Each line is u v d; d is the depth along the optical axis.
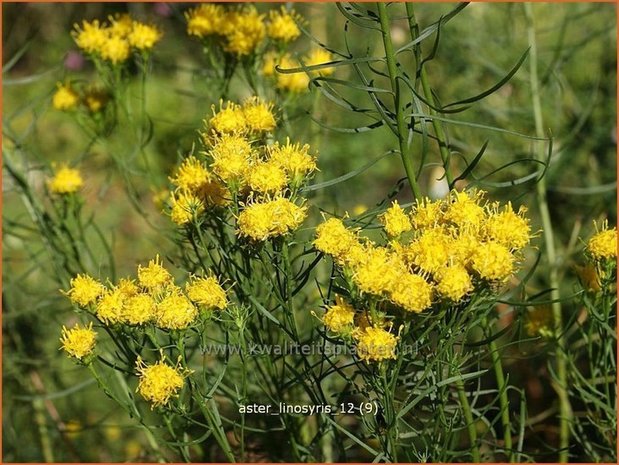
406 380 0.45
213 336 0.58
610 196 0.69
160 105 0.98
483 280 0.39
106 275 0.60
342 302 0.40
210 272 0.45
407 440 0.51
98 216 0.93
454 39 0.71
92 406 0.72
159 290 0.43
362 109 0.43
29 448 0.68
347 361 0.58
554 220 0.73
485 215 0.41
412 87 0.40
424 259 0.39
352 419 0.59
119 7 1.16
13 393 0.68
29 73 1.22
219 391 0.53
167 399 0.41
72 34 0.55
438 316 0.39
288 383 0.46
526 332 0.53
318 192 0.61
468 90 0.76
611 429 0.48
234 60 0.55
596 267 0.44
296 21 0.54
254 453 0.57
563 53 0.71
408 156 0.42
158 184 0.58
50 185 0.57
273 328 0.53
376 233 0.62
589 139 0.73
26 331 0.67
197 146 0.58
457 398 0.48
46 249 0.60
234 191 0.42
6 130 0.61
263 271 0.50
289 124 0.55
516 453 0.47
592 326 0.48
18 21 1.17
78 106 0.58
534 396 0.63
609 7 0.67
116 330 0.43
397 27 0.79
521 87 0.74
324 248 0.40
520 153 0.69
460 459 0.50
